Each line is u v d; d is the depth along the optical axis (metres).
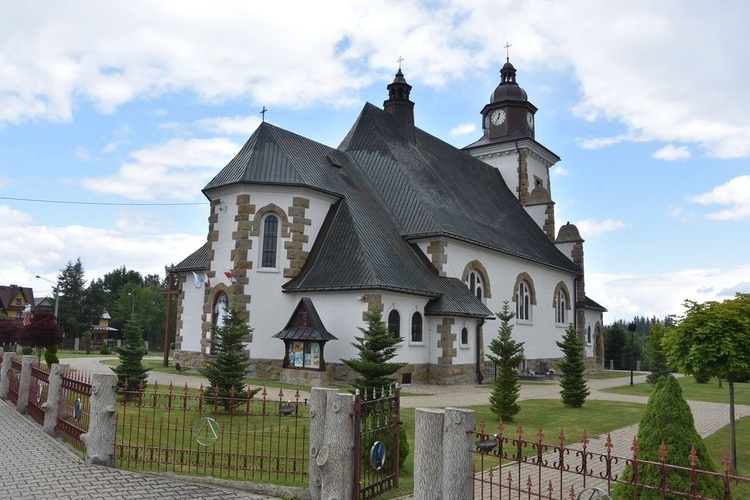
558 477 10.95
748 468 11.80
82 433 11.83
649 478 7.76
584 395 21.52
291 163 28.80
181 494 9.09
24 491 9.09
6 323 55.03
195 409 15.98
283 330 25.56
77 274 86.00
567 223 46.75
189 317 34.19
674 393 8.17
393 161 34.22
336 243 27.73
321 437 8.96
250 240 27.42
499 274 35.34
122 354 19.17
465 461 7.59
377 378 16.66
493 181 46.72
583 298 45.47
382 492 9.29
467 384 28.50
